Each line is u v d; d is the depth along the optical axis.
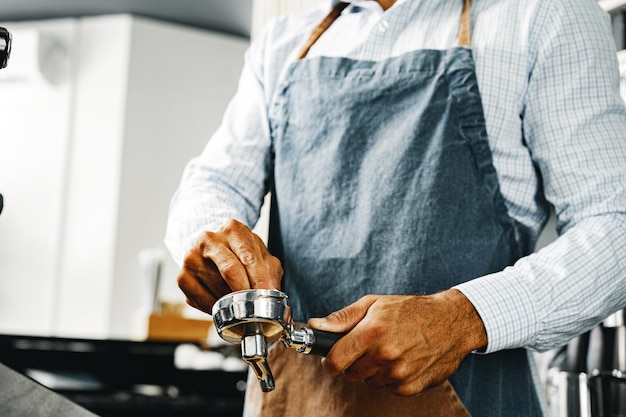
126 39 4.78
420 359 0.84
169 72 4.85
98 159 4.72
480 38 1.10
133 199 4.70
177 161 4.81
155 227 4.73
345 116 1.09
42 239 4.71
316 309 1.07
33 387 0.72
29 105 4.82
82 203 4.71
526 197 1.08
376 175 1.06
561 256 0.95
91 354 3.77
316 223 1.08
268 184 1.24
